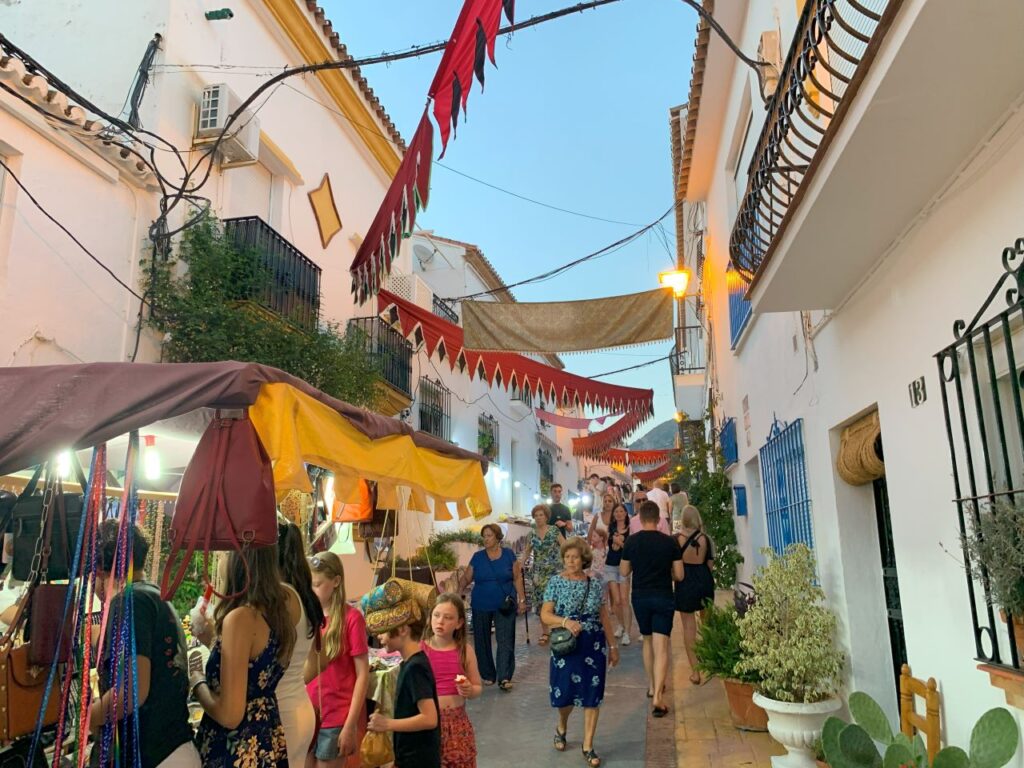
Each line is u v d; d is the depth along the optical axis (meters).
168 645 3.01
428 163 5.40
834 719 4.04
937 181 3.57
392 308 12.07
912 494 4.12
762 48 6.30
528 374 12.30
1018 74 2.81
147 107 8.05
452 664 4.44
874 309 4.57
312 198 11.54
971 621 3.53
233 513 2.95
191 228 7.93
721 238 11.06
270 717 3.19
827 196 3.69
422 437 5.38
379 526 7.79
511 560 8.41
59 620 2.84
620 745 6.04
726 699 7.18
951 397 3.62
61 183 6.62
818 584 5.95
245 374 2.96
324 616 4.02
